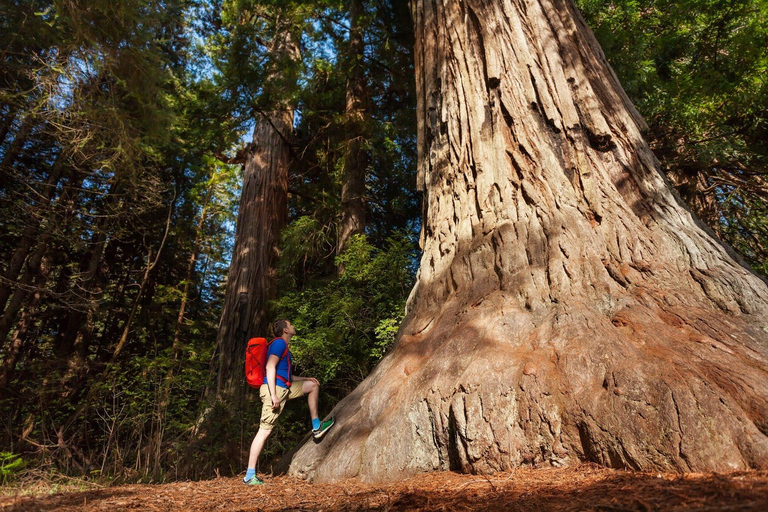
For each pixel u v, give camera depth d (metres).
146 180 10.00
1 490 3.80
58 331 17.11
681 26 10.52
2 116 8.19
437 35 6.72
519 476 3.14
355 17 13.43
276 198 13.09
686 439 2.82
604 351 3.53
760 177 10.48
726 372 3.11
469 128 5.79
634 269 4.34
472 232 5.23
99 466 6.37
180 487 4.05
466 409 3.53
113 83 7.90
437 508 2.59
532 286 4.39
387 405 4.12
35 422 8.28
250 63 10.71
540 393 3.45
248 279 11.87
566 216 4.76
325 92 14.04
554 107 5.48
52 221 9.95
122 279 18.61
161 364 8.82
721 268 4.18
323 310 10.14
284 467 4.77
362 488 3.45
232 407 8.74
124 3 7.12
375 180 15.61
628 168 5.20
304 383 4.65
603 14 10.50
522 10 6.09
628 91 9.48
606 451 3.08
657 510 1.98
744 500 1.88
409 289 9.56
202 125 11.69
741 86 9.69
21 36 8.12
